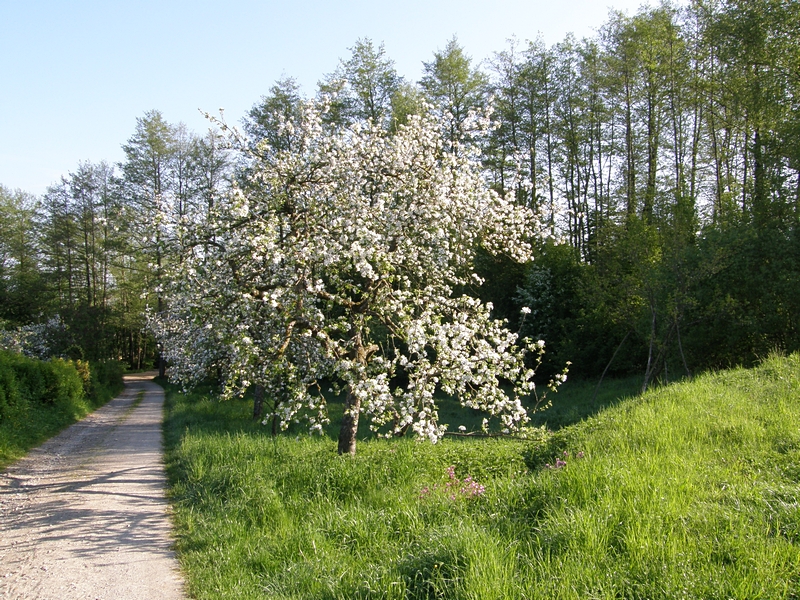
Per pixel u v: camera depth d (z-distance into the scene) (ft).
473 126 33.68
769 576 13.12
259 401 53.21
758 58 58.95
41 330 106.01
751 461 22.25
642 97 87.30
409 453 27.89
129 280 129.70
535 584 13.56
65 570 18.54
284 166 30.71
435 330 26.71
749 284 47.80
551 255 78.43
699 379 38.88
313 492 24.48
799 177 57.82
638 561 14.28
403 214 29.66
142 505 26.91
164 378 133.28
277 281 28.02
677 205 53.98
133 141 111.24
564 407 55.57
